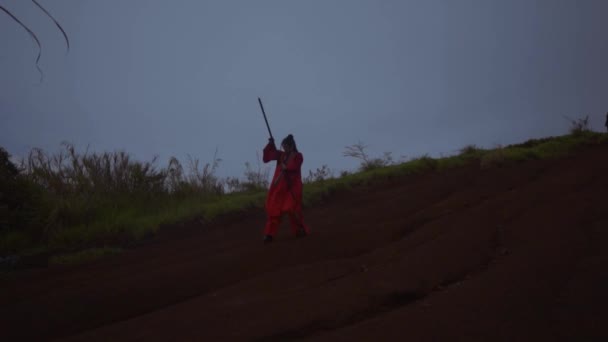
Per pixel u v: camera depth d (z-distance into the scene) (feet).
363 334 11.21
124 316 15.55
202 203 40.14
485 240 18.70
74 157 39.99
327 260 20.07
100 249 28.84
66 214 35.81
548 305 11.89
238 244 25.85
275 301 14.29
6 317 15.69
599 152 39.73
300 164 24.95
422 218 25.04
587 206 21.83
